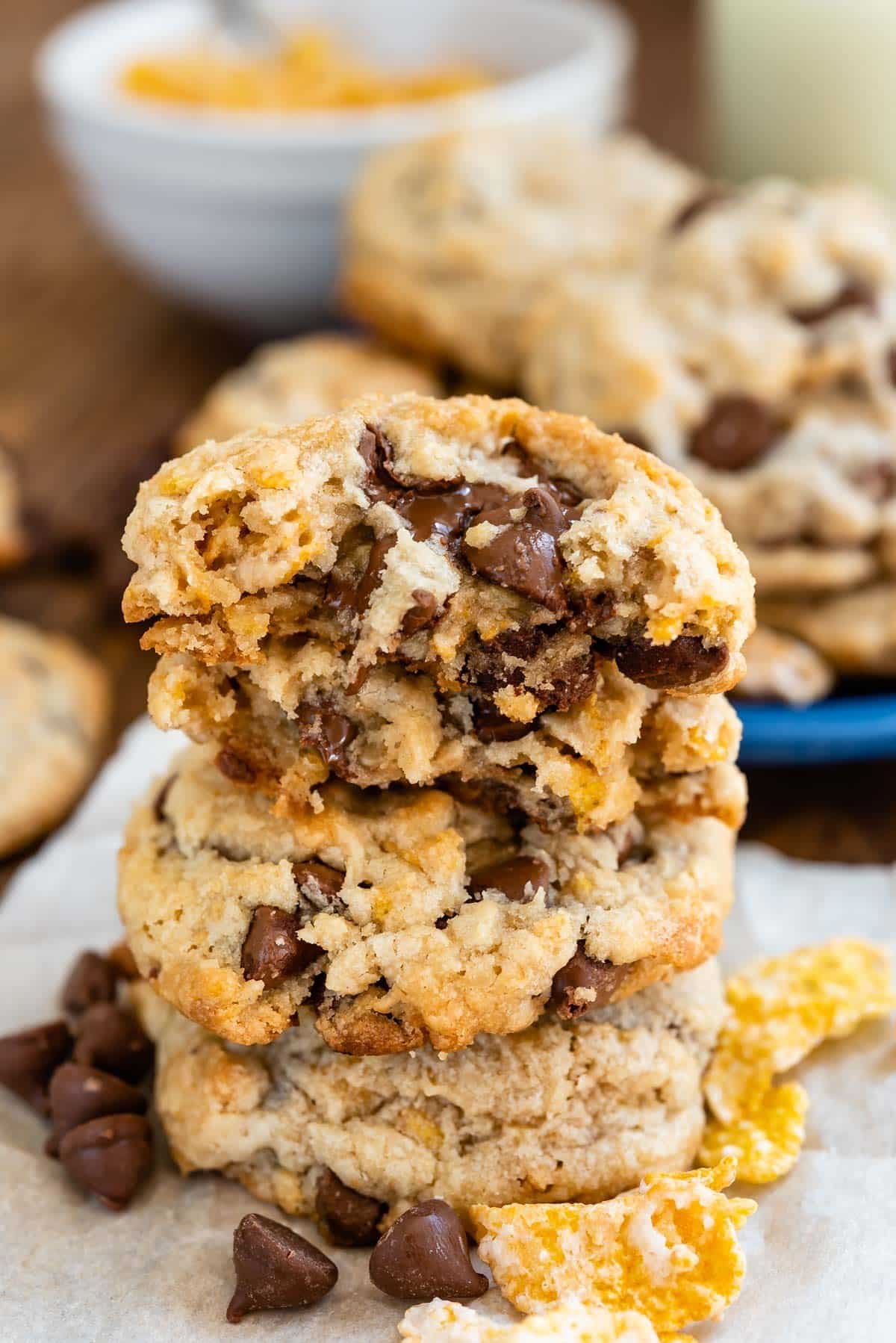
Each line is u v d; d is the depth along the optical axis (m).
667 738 0.28
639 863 0.28
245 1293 0.26
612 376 0.37
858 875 0.33
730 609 0.26
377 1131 0.27
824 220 0.39
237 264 0.49
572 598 0.26
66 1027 0.30
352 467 0.26
